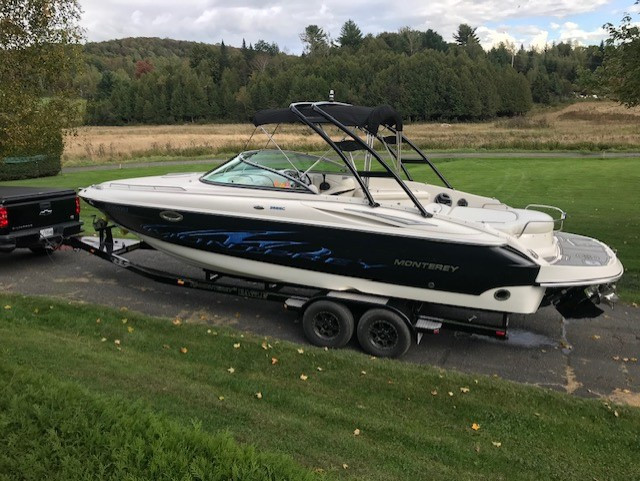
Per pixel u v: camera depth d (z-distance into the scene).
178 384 4.70
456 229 5.45
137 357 5.32
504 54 139.38
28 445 3.09
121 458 2.97
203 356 5.51
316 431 4.12
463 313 7.07
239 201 6.25
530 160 29.44
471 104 90.06
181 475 2.90
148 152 32.84
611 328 6.71
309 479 3.04
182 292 7.62
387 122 6.50
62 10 10.37
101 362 4.96
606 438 4.37
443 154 33.16
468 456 4.02
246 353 5.61
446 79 90.69
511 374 5.54
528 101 100.19
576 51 147.50
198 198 6.47
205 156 32.56
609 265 5.55
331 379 5.16
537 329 6.68
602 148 35.78
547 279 5.36
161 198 6.68
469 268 5.43
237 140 42.38
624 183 19.83
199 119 96.75
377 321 5.73
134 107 94.69
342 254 5.86
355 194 6.95
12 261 8.88
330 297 5.88
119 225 7.26
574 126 69.12
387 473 3.66
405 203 6.54
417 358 5.89
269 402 4.63
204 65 114.38
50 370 4.55
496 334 5.57
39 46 10.10
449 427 4.47
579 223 12.66
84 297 7.28
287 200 6.09
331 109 6.09
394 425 4.36
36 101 10.33
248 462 3.03
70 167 26.25
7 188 9.02
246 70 118.12
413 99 90.62
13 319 6.09
